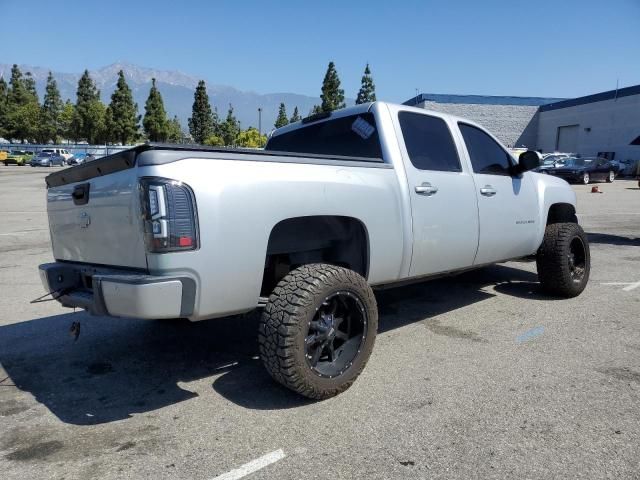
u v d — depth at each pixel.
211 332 4.89
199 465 2.68
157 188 2.80
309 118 4.96
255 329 4.97
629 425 3.04
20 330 4.99
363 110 4.35
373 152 4.17
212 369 3.99
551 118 51.69
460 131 4.81
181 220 2.84
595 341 4.45
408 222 4.05
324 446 2.85
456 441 2.88
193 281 2.90
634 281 6.68
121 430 3.06
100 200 3.20
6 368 4.05
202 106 81.25
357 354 3.50
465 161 4.70
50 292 3.60
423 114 4.51
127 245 3.04
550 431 2.98
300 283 3.22
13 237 10.86
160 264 2.83
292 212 3.28
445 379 3.70
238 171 3.06
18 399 3.50
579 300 5.75
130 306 2.82
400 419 3.13
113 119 75.50
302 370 3.18
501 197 4.98
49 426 3.12
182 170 2.87
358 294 3.45
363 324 3.52
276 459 2.73
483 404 3.31
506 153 5.32
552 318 5.09
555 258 5.58
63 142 91.44
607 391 3.48
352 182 3.64
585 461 2.69
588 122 46.97
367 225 3.73
